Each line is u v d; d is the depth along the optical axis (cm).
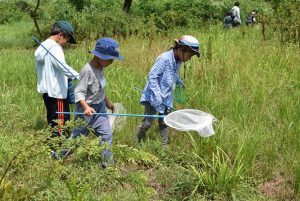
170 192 491
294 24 1071
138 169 547
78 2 2417
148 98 577
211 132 468
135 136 598
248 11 2478
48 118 606
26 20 3000
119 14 1773
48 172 394
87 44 1331
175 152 571
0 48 1797
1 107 723
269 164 536
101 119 534
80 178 408
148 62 951
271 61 901
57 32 588
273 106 686
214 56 932
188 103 682
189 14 1959
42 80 592
